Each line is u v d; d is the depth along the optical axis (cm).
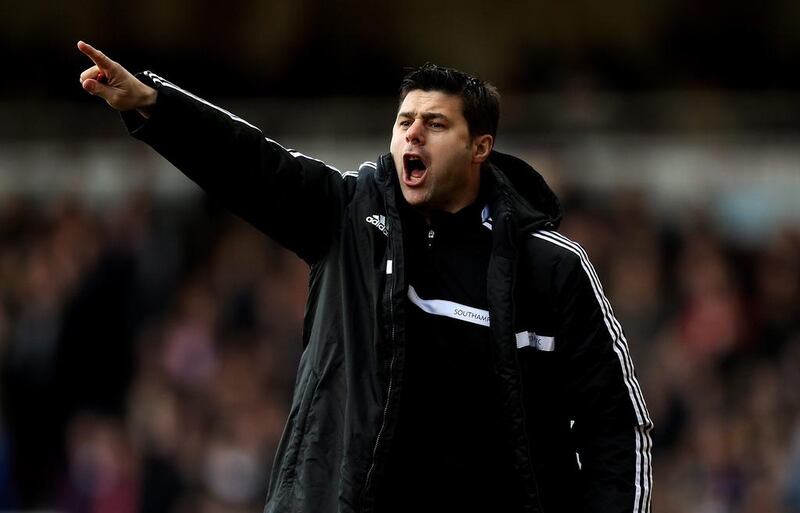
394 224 1267
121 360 4031
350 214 1290
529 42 5366
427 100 1295
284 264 4253
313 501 1236
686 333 3894
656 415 3697
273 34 5481
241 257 4272
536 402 1302
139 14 5506
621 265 4047
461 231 1304
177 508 3669
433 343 1270
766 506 3459
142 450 3762
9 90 5422
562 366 1319
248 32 5503
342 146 4678
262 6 5484
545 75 5172
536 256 1305
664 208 4353
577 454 1357
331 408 1255
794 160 4466
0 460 3856
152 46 5519
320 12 5466
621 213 4219
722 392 3728
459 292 1284
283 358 4003
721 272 4022
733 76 5356
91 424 3878
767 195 4400
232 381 3909
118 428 3850
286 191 1278
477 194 1322
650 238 4162
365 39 5466
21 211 4512
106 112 4716
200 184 1269
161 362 3994
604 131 4519
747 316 3978
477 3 5416
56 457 3934
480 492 1262
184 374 3947
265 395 3897
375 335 1241
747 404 3666
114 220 4428
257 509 3678
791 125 4584
